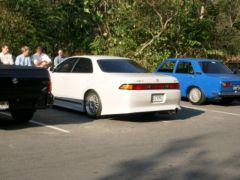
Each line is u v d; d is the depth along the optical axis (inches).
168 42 852.6
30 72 379.2
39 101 387.9
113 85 427.8
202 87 595.2
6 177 252.1
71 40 889.5
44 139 350.3
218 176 262.5
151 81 429.1
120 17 850.1
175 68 634.8
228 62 895.1
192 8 854.5
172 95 442.6
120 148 326.0
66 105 493.0
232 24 976.9
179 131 398.6
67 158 294.7
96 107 445.7
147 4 821.2
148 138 364.2
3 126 401.4
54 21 864.3
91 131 388.2
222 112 536.4
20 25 794.8
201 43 886.4
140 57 829.2
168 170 272.4
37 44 814.5
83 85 464.8
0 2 793.6
